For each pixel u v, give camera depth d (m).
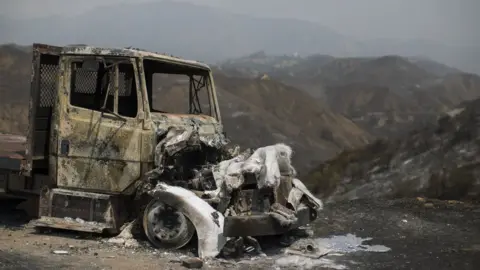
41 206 7.42
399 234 8.56
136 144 7.00
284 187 7.15
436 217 9.96
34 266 5.63
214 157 7.73
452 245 7.86
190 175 7.34
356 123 59.38
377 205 11.19
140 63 7.05
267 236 7.55
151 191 6.77
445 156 20.59
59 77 7.36
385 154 22.62
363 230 8.79
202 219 6.42
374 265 6.62
